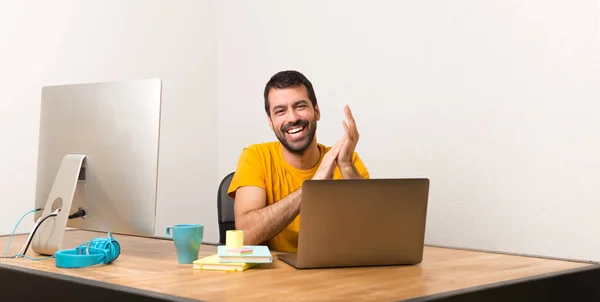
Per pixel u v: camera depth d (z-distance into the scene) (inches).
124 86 62.9
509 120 99.2
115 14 126.3
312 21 128.8
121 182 62.3
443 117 107.9
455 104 106.2
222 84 146.2
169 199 135.9
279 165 79.4
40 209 69.1
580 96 91.0
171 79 136.9
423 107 110.7
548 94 94.7
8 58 109.6
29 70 112.3
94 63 122.4
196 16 142.4
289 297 40.9
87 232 85.6
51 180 68.4
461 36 105.3
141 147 61.2
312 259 52.7
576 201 91.5
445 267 53.8
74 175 63.6
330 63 125.7
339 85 124.2
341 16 123.7
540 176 95.6
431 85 109.5
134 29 129.8
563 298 49.6
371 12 118.6
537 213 96.0
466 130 104.7
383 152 116.9
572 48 91.8
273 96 76.6
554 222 94.0
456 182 106.2
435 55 108.8
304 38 130.3
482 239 102.8
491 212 101.6
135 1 130.0
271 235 68.5
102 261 56.7
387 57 116.2
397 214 54.0
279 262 57.1
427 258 59.6
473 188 104.0
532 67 96.5
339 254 53.2
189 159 140.3
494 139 101.1
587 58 90.2
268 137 136.3
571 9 91.9
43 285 50.4
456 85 106.0
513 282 45.8
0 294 55.6
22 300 53.0
